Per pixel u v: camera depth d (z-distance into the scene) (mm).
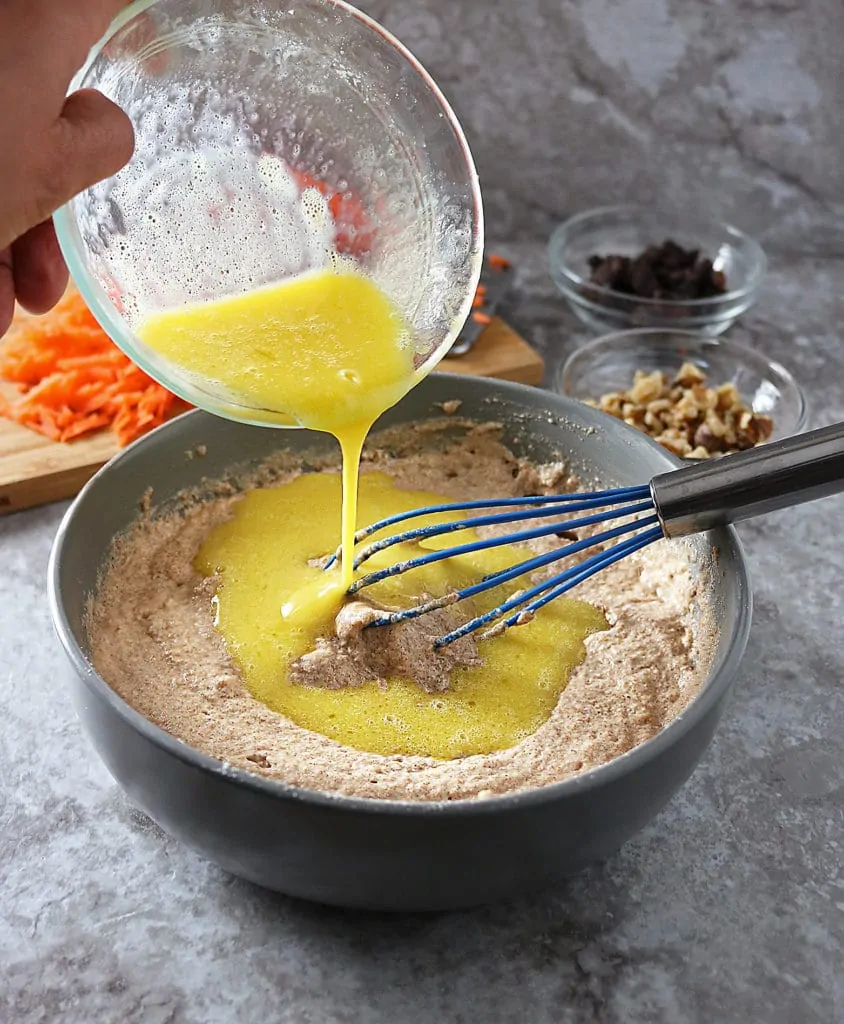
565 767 313
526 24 520
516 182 565
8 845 310
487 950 293
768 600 398
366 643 341
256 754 309
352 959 289
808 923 302
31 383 463
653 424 464
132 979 282
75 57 253
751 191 562
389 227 320
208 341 305
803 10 512
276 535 380
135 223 298
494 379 399
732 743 347
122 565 359
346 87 311
